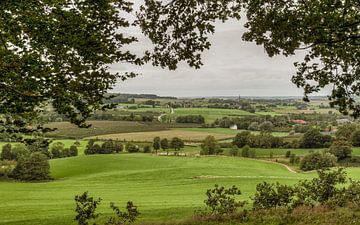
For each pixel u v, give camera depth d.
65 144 129.00
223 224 17.05
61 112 10.18
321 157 92.31
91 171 93.88
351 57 10.88
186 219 18.36
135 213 18.48
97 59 10.46
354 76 11.59
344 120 174.00
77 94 10.16
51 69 9.75
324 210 18.38
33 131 10.45
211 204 19.48
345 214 16.72
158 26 11.50
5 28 8.93
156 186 63.91
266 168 96.19
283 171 90.88
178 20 11.30
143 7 11.59
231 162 103.25
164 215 27.70
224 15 11.23
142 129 149.38
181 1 11.10
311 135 119.62
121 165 98.38
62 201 47.59
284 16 10.06
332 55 11.24
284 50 11.14
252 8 10.93
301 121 175.38
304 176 78.25
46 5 9.36
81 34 9.77
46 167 85.31
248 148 117.56
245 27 11.66
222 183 61.72
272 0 10.53
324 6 8.89
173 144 126.69
